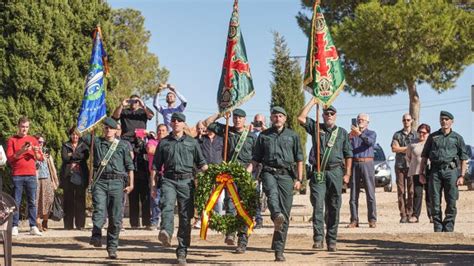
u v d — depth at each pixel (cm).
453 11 3528
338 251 1502
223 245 1616
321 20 1548
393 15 3441
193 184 1353
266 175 1359
